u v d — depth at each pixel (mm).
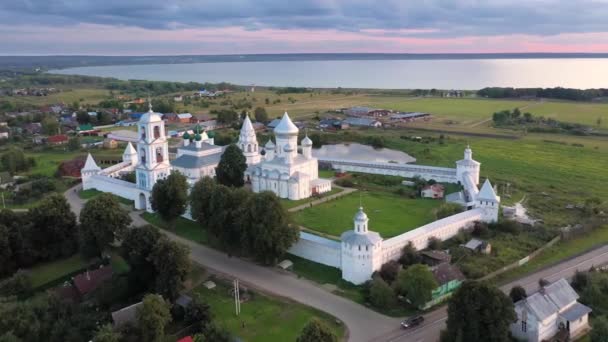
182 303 126875
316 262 153375
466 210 187250
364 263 138875
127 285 132625
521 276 145125
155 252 130625
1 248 146625
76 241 159750
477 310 103562
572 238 172750
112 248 165750
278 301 132375
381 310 126938
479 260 152125
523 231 175500
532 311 111250
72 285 136500
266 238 144875
